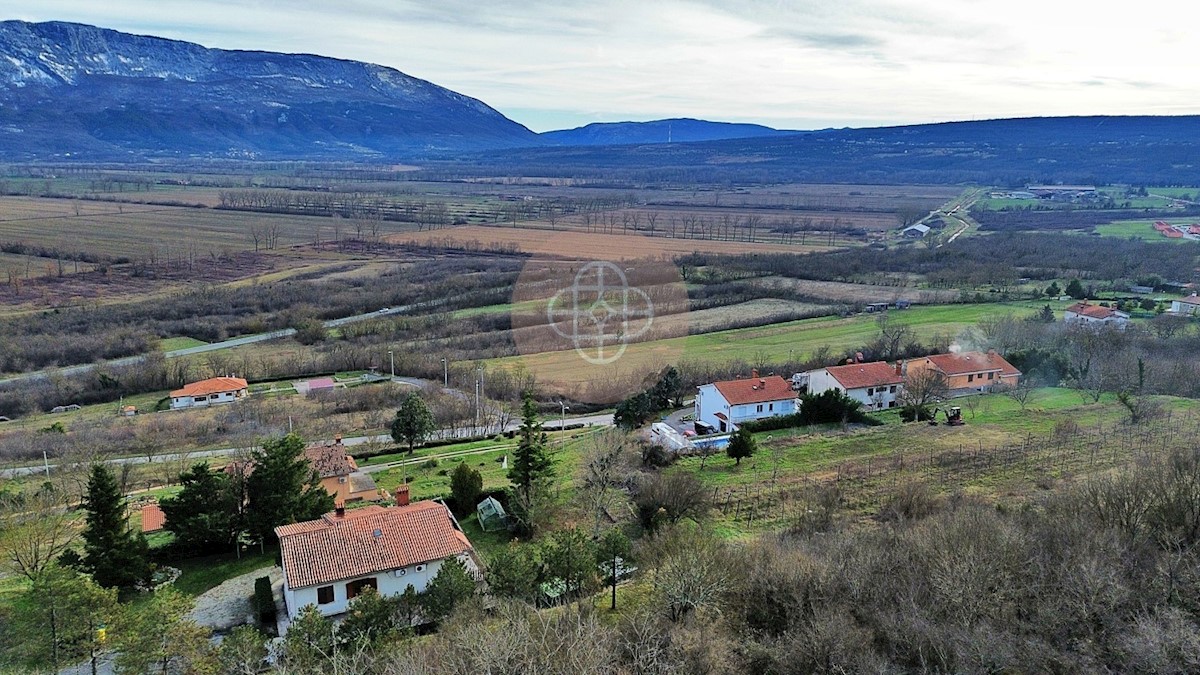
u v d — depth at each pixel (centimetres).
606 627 2880
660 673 2559
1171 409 6150
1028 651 2425
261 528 4662
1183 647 2303
